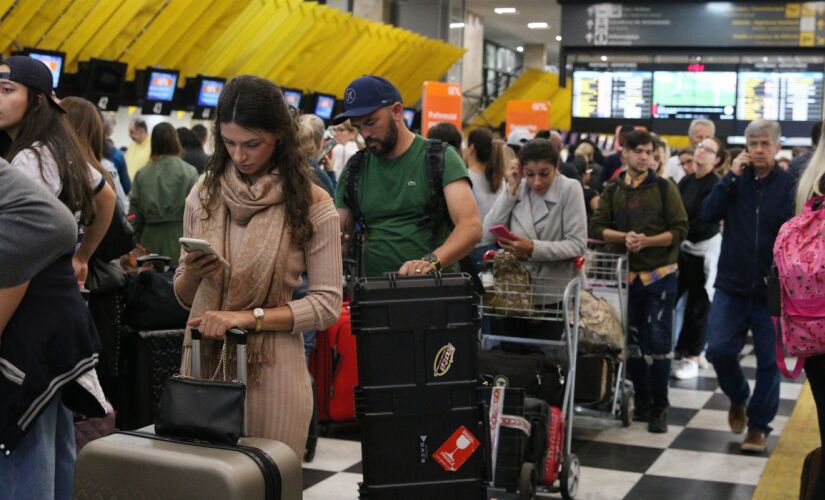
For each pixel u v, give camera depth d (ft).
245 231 8.76
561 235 16.78
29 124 10.02
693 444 18.45
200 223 8.87
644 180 19.67
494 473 13.88
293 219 8.73
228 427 8.26
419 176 11.73
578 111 55.11
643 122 54.44
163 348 14.08
